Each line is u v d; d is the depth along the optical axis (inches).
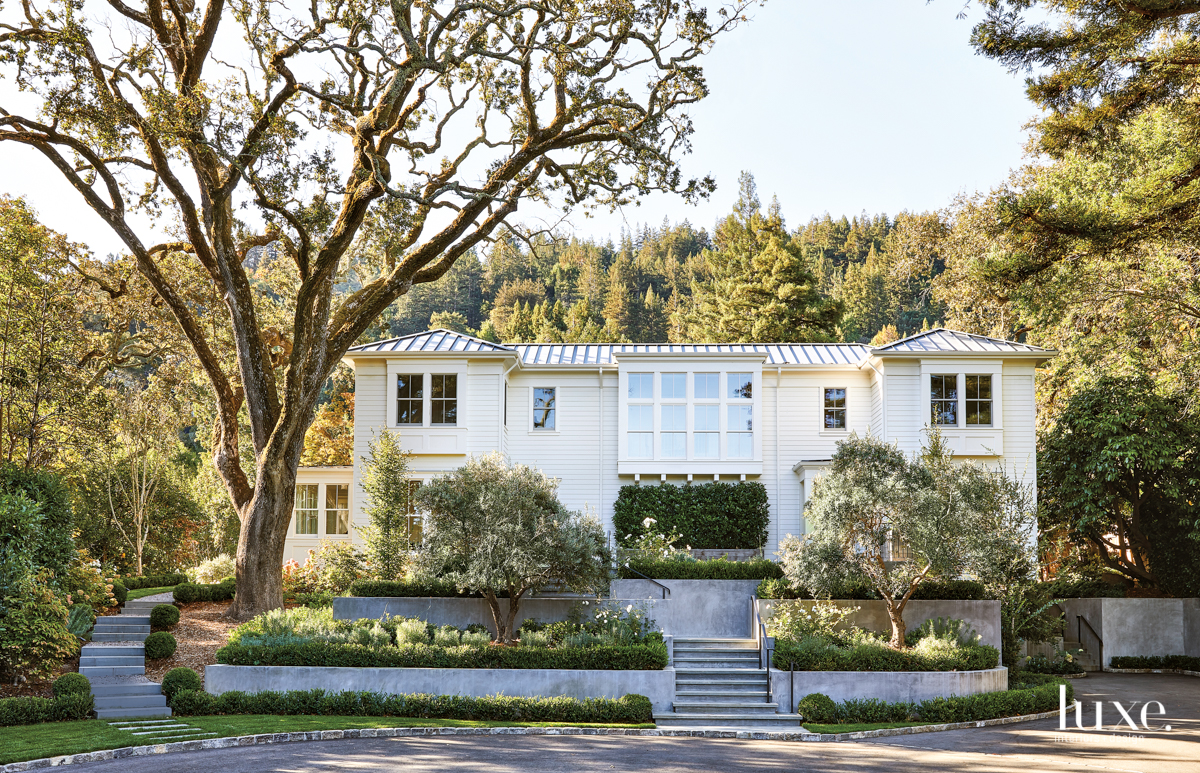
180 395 1256.8
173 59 840.9
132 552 1359.5
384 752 540.4
